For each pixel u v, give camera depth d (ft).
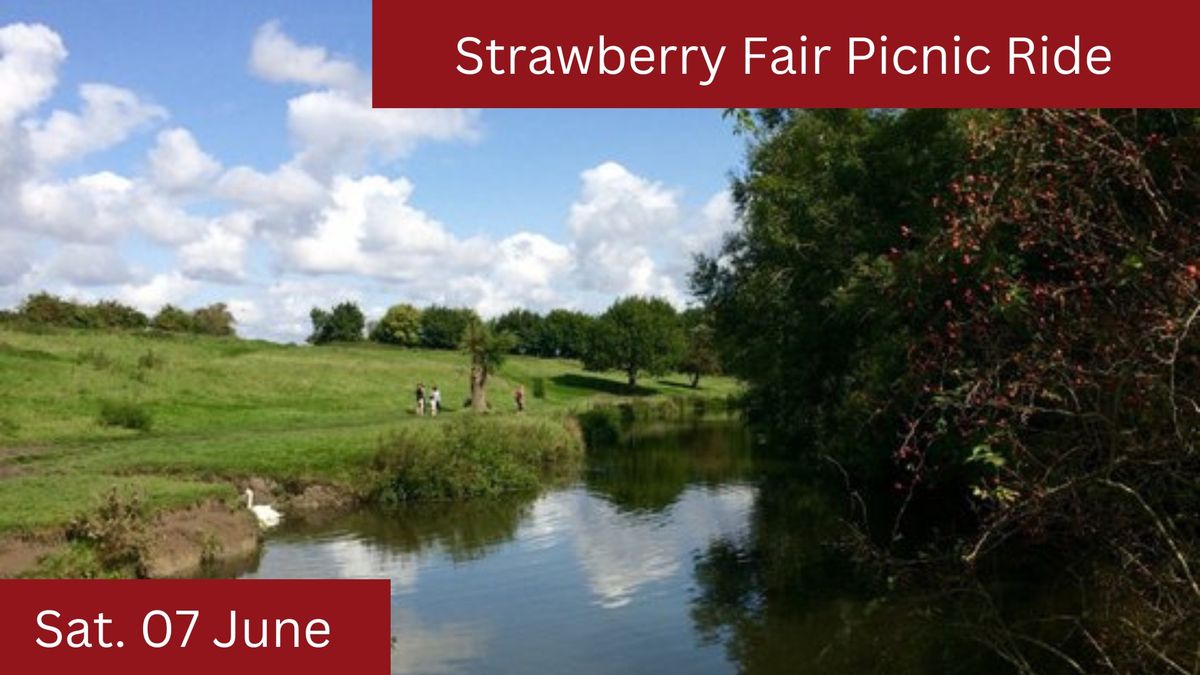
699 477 122.72
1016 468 25.66
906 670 43.47
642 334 331.36
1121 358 21.63
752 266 125.29
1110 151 21.95
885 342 69.72
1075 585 49.24
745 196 125.80
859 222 90.07
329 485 107.04
